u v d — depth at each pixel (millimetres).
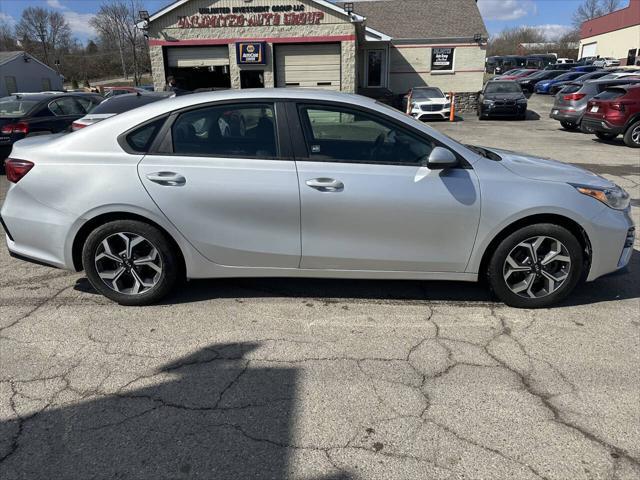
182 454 2354
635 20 48125
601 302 3900
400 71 26266
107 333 3453
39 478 2213
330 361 3119
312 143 3566
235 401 2736
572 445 2398
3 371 3006
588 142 14125
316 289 4152
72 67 66688
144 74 66688
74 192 3588
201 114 3615
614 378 2924
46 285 4281
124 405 2703
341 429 2518
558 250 3623
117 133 3627
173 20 19078
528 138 15305
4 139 9789
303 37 18953
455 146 3570
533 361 3105
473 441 2430
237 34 19125
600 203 3586
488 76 52562
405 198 3482
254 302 3920
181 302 3916
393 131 3551
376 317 3680
